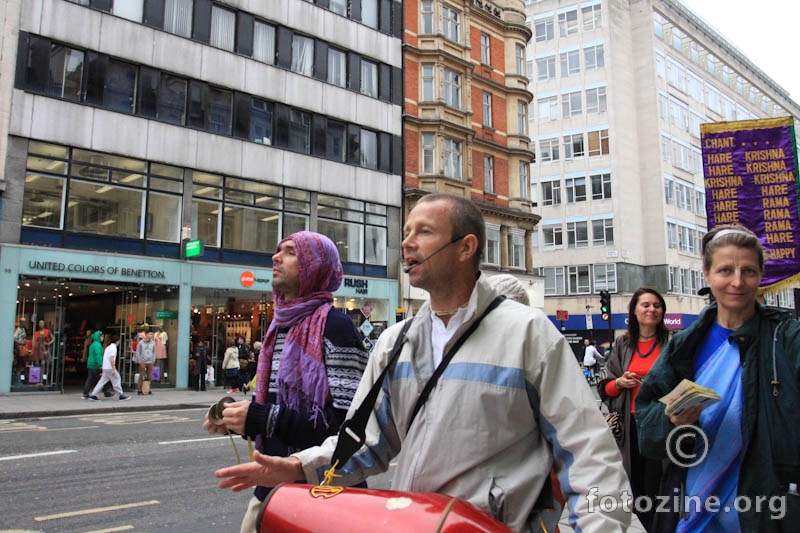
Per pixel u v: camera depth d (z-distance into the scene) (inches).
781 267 250.1
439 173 1033.5
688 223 1807.3
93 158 703.7
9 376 624.4
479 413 67.8
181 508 223.3
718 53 2095.2
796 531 79.7
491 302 74.7
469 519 59.0
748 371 86.7
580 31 1793.8
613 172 1681.8
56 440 376.5
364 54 986.7
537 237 1771.7
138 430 430.0
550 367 68.7
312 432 94.3
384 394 78.7
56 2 687.7
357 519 62.2
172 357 741.3
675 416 85.1
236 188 823.7
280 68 878.4
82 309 700.7
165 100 768.3
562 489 66.2
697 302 1737.2
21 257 634.2
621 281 1625.2
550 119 1803.6
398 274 978.7
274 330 111.1
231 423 93.4
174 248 757.3
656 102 1769.2
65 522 201.9
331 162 920.9
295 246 109.5
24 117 653.3
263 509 69.7
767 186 256.7
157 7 770.8
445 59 1078.4
